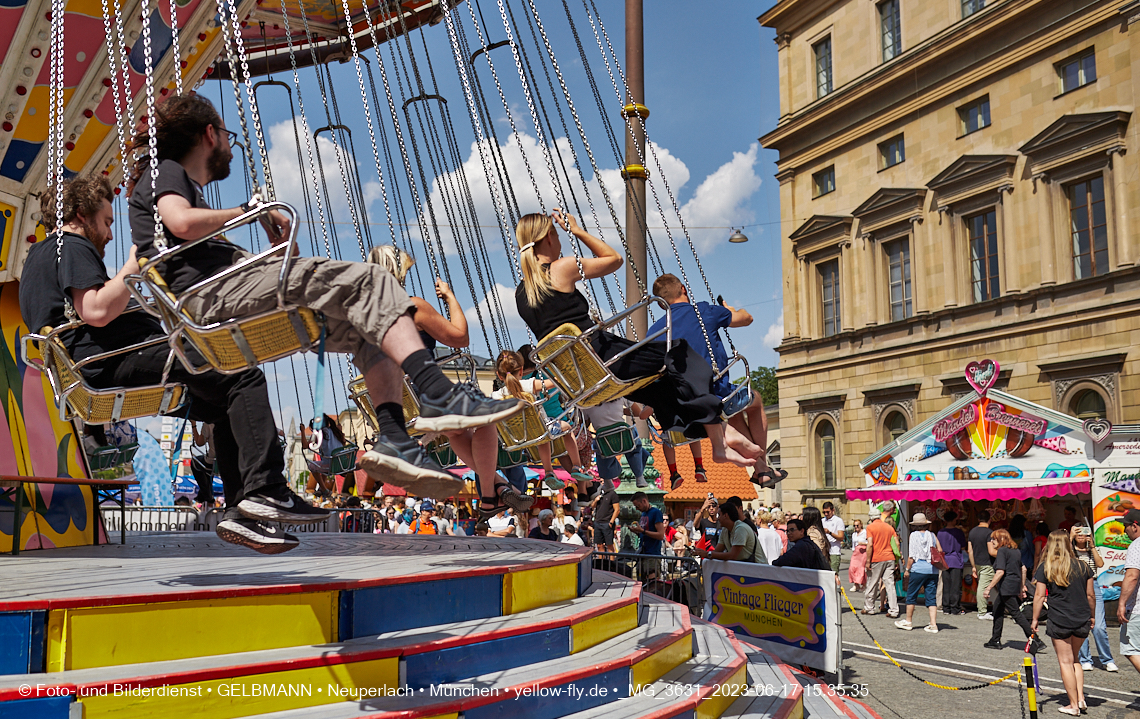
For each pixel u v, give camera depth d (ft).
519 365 21.16
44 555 14.46
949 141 93.76
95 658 8.33
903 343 97.25
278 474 9.98
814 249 110.63
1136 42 75.46
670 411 17.88
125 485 18.56
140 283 9.05
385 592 10.57
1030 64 85.46
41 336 10.99
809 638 26.13
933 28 95.40
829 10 109.91
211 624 9.04
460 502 59.98
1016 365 84.79
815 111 110.32
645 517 37.06
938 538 49.57
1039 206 83.46
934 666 31.81
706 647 18.10
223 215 9.16
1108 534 42.42
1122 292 75.82
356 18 33.24
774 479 19.48
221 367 9.47
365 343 9.45
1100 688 28.66
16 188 16.79
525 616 12.59
